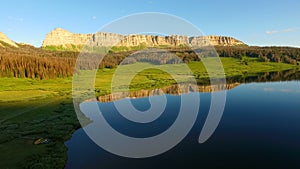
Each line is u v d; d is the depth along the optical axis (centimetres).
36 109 5403
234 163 2844
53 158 2862
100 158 2945
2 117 4753
